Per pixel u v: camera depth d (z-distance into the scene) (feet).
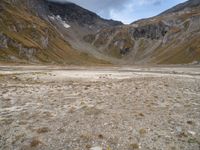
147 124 48.14
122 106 62.64
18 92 87.40
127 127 46.60
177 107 61.26
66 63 640.17
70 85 108.88
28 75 165.58
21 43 557.33
